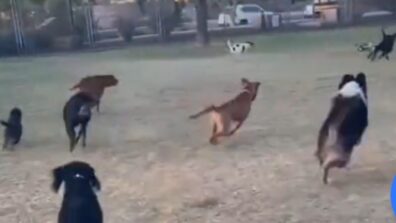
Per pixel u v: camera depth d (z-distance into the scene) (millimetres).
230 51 23234
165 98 13578
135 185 7531
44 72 20188
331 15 33781
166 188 7367
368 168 7707
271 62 19578
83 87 10852
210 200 6879
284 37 29281
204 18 27516
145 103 13023
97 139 9898
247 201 6820
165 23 31359
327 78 15289
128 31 30891
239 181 7500
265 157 8445
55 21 30109
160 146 9305
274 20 33188
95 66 21172
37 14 29938
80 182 5270
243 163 8227
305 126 10133
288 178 7516
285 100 12508
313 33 30609
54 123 11328
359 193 6883
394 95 12430
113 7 31016
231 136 9602
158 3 31391
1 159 9000
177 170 8062
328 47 23406
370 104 11586
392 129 9617
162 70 18938
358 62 18312
